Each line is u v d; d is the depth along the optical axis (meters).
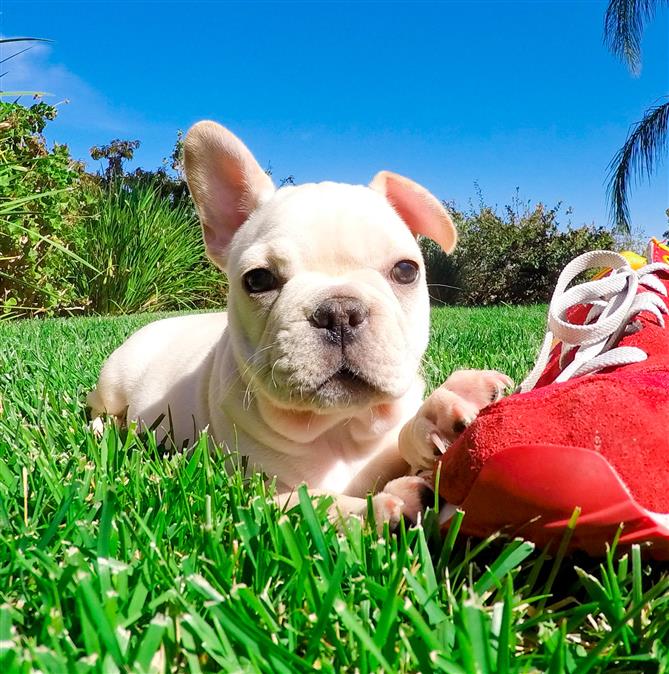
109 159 3.61
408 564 0.24
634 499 0.22
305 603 0.22
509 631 0.19
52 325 1.22
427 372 0.62
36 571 0.24
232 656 0.19
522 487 0.22
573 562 0.25
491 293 2.91
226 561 0.24
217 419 0.39
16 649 0.18
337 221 0.36
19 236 1.51
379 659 0.18
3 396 0.53
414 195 0.43
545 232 2.98
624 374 0.26
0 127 1.47
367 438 0.37
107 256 2.07
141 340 0.53
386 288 0.35
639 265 0.43
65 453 0.38
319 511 0.28
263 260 0.36
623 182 2.56
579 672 0.18
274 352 0.33
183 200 2.63
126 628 0.20
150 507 0.28
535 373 0.33
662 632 0.20
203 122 0.44
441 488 0.25
